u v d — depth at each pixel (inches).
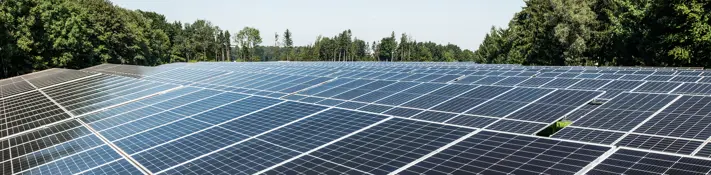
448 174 423.2
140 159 564.4
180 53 6988.2
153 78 1630.2
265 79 1344.7
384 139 560.4
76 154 620.1
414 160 472.7
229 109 840.3
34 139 744.3
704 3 1581.0
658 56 1843.0
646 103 633.6
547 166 418.0
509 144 499.5
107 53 3661.4
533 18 3038.9
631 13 1945.1
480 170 425.7
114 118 846.5
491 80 1037.8
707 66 1644.9
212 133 662.5
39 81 1781.5
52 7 2994.6
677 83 804.0
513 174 406.3
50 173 552.7
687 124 510.3
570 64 2450.8
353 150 525.0
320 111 762.2
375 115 710.5
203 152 569.0
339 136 590.6
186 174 494.0
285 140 590.9
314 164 487.2
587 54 2482.8
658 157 411.8
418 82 1048.2
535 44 2908.5
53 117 921.5
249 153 547.5
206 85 1304.1
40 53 2893.7
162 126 740.0
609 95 719.1
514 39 3567.9
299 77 1342.3
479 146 501.7
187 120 769.6
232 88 1190.3
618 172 385.7
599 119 583.2
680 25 1664.6
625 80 885.8
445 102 783.1
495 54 4060.0
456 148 502.3
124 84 1397.6
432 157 477.4
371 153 508.1
